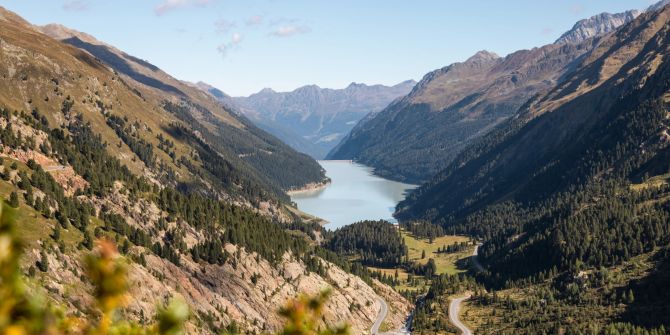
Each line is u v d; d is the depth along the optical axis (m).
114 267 8.20
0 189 146.00
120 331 8.14
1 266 6.91
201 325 147.88
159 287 147.38
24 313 7.12
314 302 10.20
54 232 137.25
